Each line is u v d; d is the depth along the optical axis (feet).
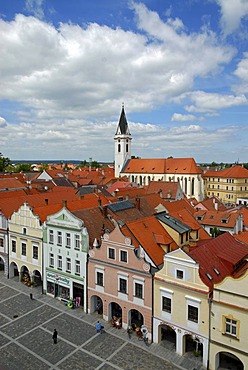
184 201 254.06
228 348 106.93
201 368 112.16
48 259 168.25
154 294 125.49
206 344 111.96
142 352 120.98
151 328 127.95
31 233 177.47
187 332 116.78
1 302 161.79
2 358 117.50
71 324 141.08
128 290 134.51
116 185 450.71
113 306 149.69
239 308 102.99
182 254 115.14
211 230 239.50
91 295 149.79
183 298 116.78
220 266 126.31
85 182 486.79
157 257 136.36
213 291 108.58
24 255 183.52
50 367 112.37
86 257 149.48
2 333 133.80
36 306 157.79
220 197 539.29
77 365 113.39
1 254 196.95
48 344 126.11
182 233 152.25
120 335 132.57
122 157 598.75
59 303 161.27
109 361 115.65
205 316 111.45
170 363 114.62
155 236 146.41
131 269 131.64
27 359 116.78
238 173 515.91
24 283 185.47
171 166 537.24
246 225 234.79
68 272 158.92
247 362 103.45
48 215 183.42
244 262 134.31
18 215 183.42
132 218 185.68
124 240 133.28
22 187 347.15
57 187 322.75
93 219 163.94
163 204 225.97
